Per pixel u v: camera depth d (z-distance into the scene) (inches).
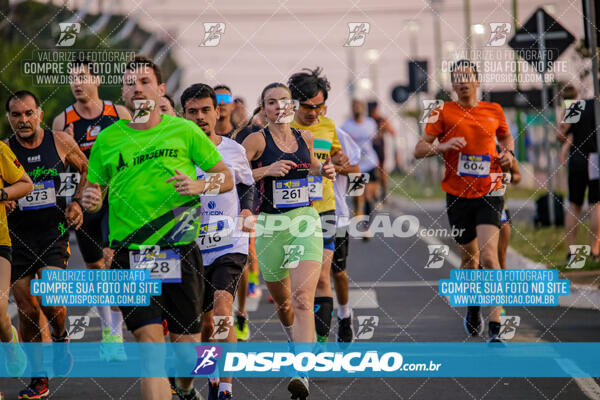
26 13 1859.0
